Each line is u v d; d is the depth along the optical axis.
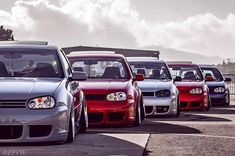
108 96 11.75
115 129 11.59
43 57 10.02
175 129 11.58
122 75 12.93
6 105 8.62
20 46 10.26
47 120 8.63
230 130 11.36
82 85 11.92
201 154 8.17
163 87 14.67
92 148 8.66
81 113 10.60
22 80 9.32
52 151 8.35
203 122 13.41
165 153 8.25
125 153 8.20
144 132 10.93
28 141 8.58
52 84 9.17
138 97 12.52
